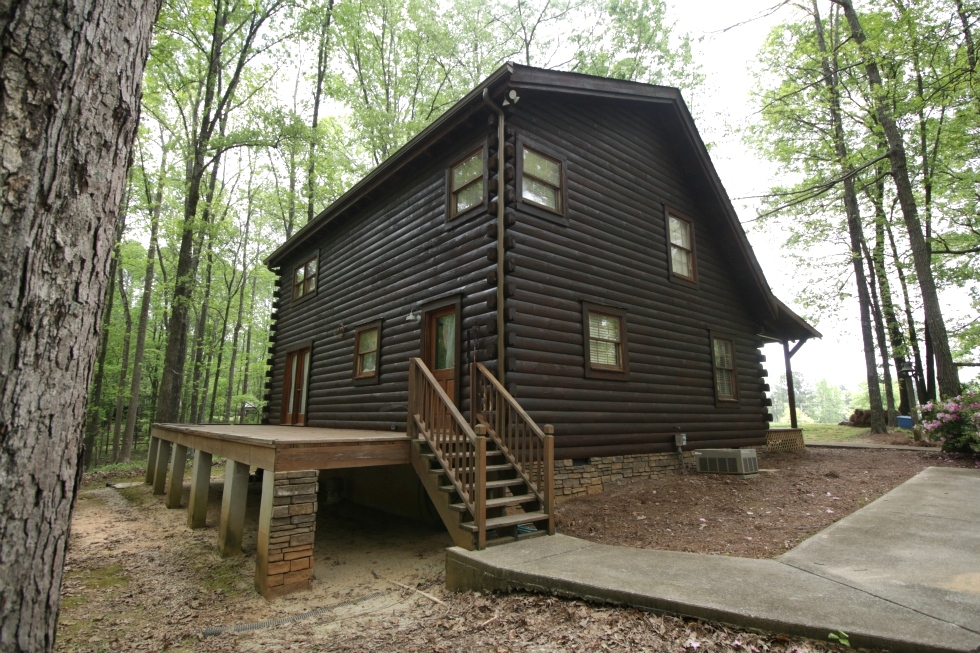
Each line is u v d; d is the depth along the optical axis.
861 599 3.16
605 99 8.73
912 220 11.42
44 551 1.71
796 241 19.73
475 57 21.17
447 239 8.20
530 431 5.77
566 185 8.06
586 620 3.44
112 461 22.36
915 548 4.21
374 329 9.92
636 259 9.22
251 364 28.08
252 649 3.81
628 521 6.02
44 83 1.75
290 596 4.91
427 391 6.04
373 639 3.78
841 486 7.43
